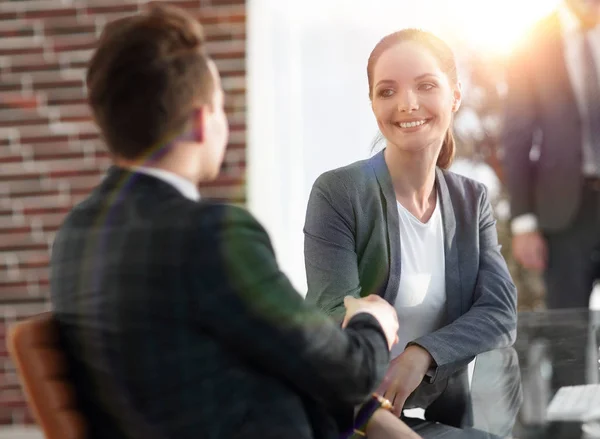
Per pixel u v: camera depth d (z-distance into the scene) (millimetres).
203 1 4285
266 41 4320
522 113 3549
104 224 1347
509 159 3598
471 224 2088
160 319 1271
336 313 1887
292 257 4395
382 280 2012
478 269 2094
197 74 1353
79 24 4293
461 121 5215
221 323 1268
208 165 1418
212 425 1272
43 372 1312
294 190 4391
